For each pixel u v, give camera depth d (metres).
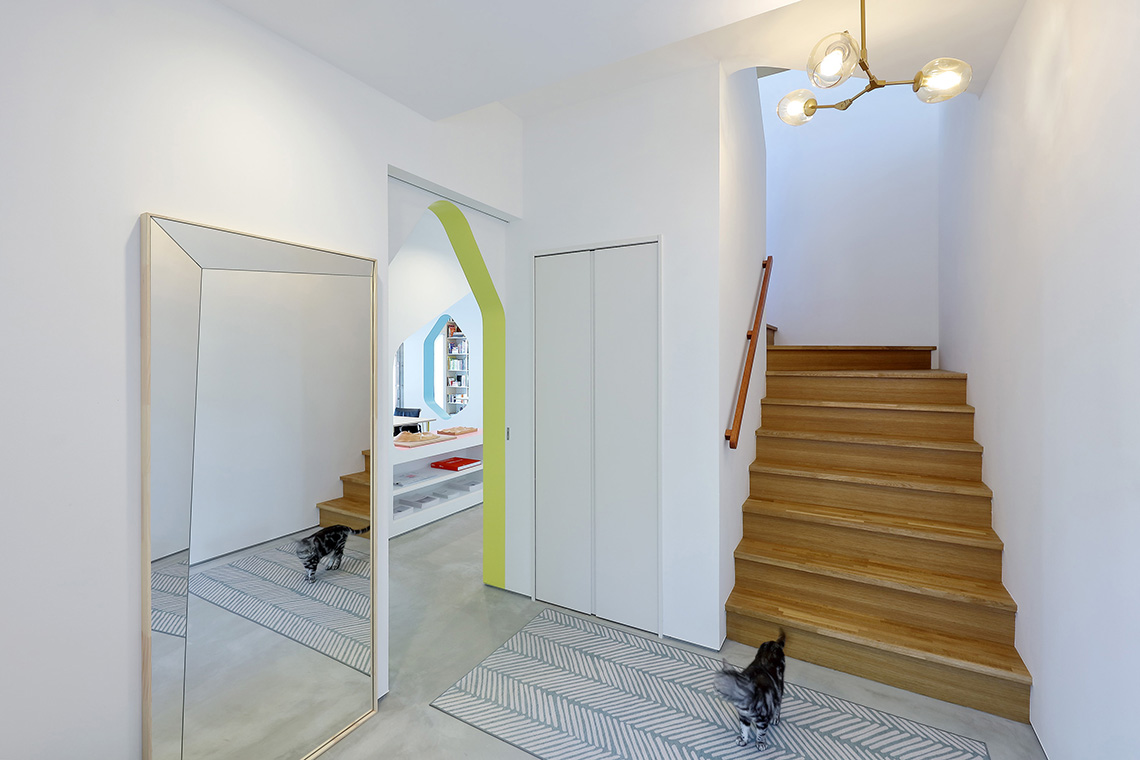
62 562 1.31
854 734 1.96
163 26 1.49
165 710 1.51
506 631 2.73
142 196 1.45
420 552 3.84
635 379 2.72
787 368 3.89
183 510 1.55
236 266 1.66
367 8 1.66
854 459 2.95
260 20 1.71
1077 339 1.57
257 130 1.74
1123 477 1.31
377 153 2.17
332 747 1.90
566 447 2.95
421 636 2.68
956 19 2.07
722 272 2.53
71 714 1.34
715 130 2.49
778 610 2.50
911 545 2.50
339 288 1.98
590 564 2.89
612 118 2.76
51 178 1.27
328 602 1.95
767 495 3.02
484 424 3.27
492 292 3.09
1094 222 1.46
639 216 2.69
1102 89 1.42
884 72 2.46
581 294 2.88
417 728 2.01
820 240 4.62
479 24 1.72
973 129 2.87
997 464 2.39
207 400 1.61
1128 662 1.29
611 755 1.88
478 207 2.84
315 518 1.91
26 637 1.26
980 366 2.72
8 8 1.20
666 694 2.21
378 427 2.15
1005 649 2.15
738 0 1.60
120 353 1.41
